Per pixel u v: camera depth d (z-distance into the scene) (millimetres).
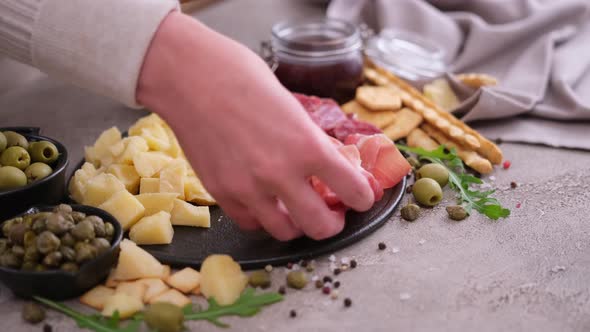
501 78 1099
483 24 1145
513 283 725
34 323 689
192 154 679
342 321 688
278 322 688
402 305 703
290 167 667
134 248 730
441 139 943
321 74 992
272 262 741
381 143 832
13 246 701
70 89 1069
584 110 979
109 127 979
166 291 713
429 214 819
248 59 673
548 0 1230
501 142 965
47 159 778
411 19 1189
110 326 679
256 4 1387
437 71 1074
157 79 673
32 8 706
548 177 889
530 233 789
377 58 1111
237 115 658
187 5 1121
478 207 822
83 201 792
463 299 708
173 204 789
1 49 743
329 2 1357
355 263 745
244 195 674
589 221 807
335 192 699
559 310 697
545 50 1083
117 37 677
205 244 764
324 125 905
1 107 1016
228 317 692
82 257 693
